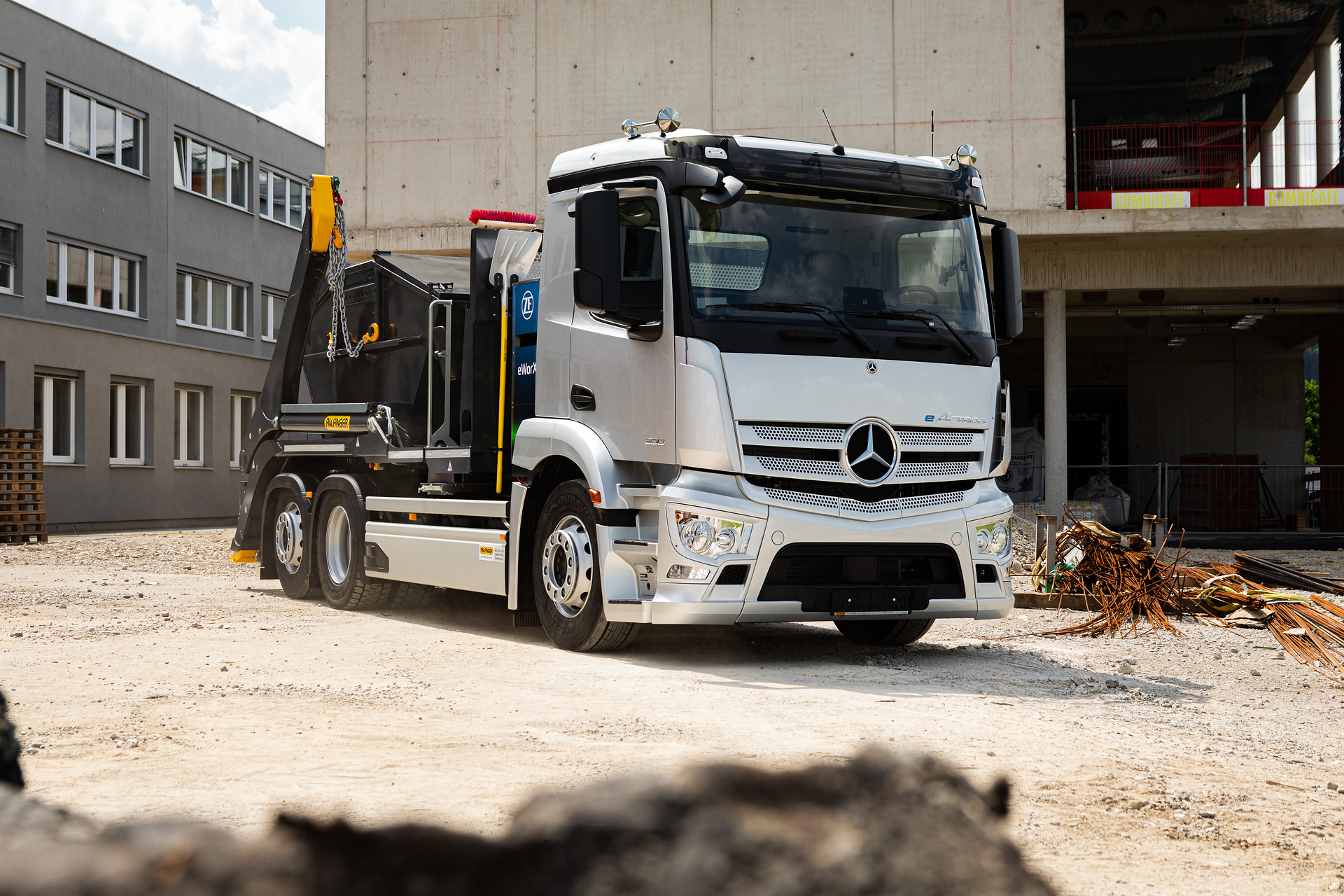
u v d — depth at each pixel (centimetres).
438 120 1917
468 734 498
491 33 1911
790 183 753
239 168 3478
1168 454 3017
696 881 62
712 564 699
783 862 64
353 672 667
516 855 63
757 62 1866
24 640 791
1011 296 820
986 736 518
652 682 650
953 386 768
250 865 61
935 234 796
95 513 2819
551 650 783
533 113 1902
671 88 1881
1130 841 363
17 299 2661
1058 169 1817
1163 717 600
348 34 1933
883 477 737
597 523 746
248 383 3438
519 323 876
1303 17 2316
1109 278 1994
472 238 907
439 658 730
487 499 907
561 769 432
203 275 3319
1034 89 1822
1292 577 1180
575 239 775
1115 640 920
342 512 1057
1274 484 2416
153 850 62
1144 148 1973
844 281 756
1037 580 1182
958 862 68
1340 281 1950
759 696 607
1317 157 2072
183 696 580
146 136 3081
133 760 442
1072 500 2239
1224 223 1812
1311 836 376
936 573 762
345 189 1925
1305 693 702
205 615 961
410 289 1006
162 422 3056
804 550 721
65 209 2795
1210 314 2395
